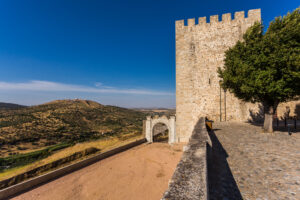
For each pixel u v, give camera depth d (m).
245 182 3.99
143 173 19.20
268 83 8.65
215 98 17.98
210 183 4.01
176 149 26.98
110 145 35.12
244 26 17.20
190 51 19.20
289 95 9.04
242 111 17.02
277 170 4.56
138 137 40.25
